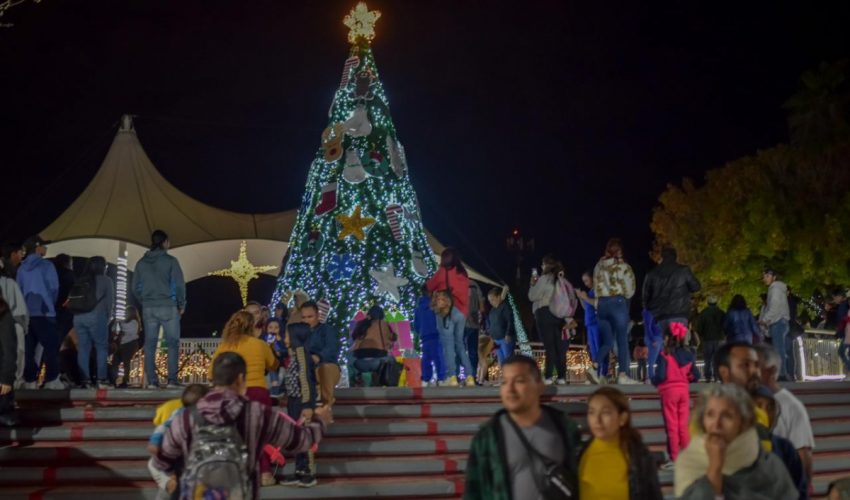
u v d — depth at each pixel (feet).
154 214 82.58
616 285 46.73
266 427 20.26
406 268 66.59
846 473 40.11
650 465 17.89
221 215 86.22
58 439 37.14
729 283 126.11
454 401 42.91
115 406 40.32
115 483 34.73
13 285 39.19
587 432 39.96
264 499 33.63
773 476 16.92
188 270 87.92
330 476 35.83
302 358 34.83
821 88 121.60
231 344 32.53
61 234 79.46
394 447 37.83
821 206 118.73
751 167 123.75
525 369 18.08
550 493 17.37
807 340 65.41
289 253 69.67
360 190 67.72
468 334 53.67
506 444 17.80
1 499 32.55
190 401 23.53
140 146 86.94
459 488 35.09
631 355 71.26
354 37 72.28
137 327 51.49
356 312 63.93
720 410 16.76
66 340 47.60
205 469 19.07
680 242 134.21
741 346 21.29
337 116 70.13
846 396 47.29
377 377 49.32
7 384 35.09
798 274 117.70
